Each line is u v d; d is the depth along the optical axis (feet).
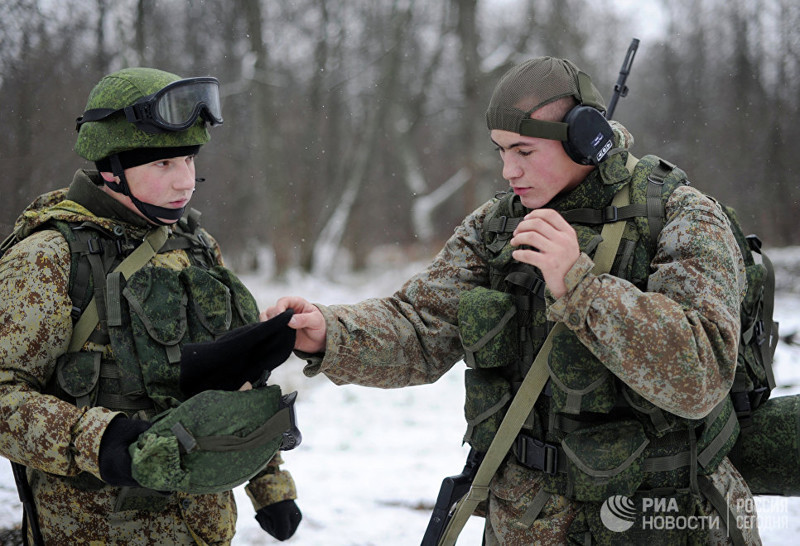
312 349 7.07
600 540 6.44
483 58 101.30
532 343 6.90
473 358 7.04
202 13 76.18
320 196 99.55
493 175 100.48
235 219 92.07
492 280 7.32
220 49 82.58
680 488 6.52
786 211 88.12
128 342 6.84
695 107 92.84
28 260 6.60
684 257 6.16
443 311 7.52
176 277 7.16
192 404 5.83
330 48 93.45
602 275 5.97
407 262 104.22
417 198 106.93
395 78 97.14
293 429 6.71
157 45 62.69
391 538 12.34
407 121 105.91
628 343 5.68
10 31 30.37
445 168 118.52
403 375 7.47
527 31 97.86
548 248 5.84
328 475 15.75
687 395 5.70
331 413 22.39
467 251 7.62
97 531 6.86
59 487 6.86
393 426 20.62
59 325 6.60
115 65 43.68
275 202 87.86
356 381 7.30
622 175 6.62
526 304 6.93
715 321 5.87
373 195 108.58
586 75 6.73
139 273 6.99
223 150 89.71
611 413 6.63
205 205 89.66
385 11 96.43
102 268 6.93
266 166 88.33
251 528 12.58
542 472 6.78
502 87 6.57
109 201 7.12
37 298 6.51
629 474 6.31
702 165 92.02
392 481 15.28
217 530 7.26
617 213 6.56
